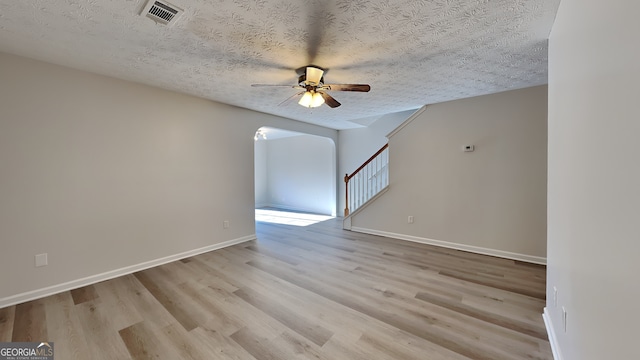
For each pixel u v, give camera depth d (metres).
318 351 1.68
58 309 2.19
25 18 1.70
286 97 3.59
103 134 2.77
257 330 1.90
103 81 2.76
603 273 0.90
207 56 2.31
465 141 3.70
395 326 1.94
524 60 2.41
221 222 3.94
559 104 1.57
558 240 1.59
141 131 3.06
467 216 3.73
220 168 3.91
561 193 1.51
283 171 8.12
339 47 2.14
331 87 2.47
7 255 2.25
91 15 1.68
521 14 1.67
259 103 3.92
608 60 0.87
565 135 1.42
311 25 1.81
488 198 3.55
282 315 2.10
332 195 6.82
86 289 2.57
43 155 2.41
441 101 3.85
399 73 2.72
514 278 2.78
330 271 3.01
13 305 2.26
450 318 2.04
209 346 1.73
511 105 3.34
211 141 3.78
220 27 1.83
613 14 0.83
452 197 3.85
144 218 3.10
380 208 4.66
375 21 1.75
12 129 2.26
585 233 1.09
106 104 2.78
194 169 3.59
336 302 2.30
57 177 2.49
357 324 1.97
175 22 1.76
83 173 2.65
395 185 4.43
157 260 3.21
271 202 8.49
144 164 3.09
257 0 1.52
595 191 0.98
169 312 2.14
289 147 7.92
